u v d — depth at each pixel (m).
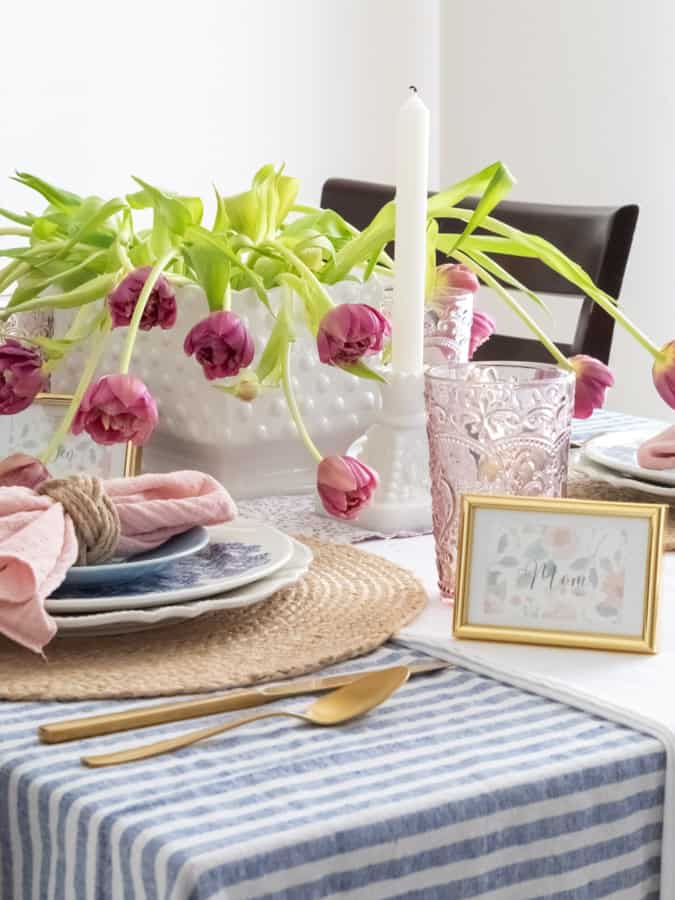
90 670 0.82
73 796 0.65
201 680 0.79
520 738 0.73
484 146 3.33
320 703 0.76
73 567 0.88
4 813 0.70
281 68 3.24
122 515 0.92
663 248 2.91
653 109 2.92
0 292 1.26
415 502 1.15
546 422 0.92
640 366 2.96
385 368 1.17
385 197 2.23
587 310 1.88
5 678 0.81
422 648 0.86
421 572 1.03
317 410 1.24
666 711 0.75
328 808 0.64
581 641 0.85
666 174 2.90
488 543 0.87
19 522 0.87
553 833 0.68
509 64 3.24
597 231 1.87
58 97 2.98
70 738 0.72
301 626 0.89
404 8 3.37
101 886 0.63
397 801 0.64
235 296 1.17
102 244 1.24
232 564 0.94
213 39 3.14
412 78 3.40
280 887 0.60
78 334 1.11
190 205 1.19
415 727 0.74
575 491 1.21
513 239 1.21
